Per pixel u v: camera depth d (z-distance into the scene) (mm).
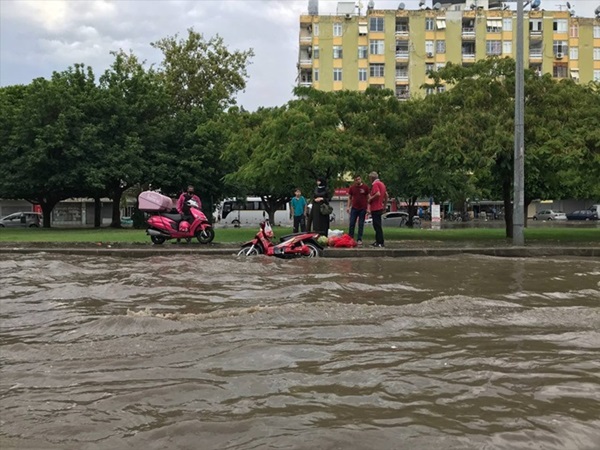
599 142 18625
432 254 14000
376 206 15016
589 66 73875
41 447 3084
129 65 40812
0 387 4031
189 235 17219
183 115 37094
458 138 19344
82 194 41656
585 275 9719
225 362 4559
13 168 35625
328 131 19547
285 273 9914
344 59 74125
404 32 74125
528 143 19625
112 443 3113
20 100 39219
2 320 6297
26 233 26609
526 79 20375
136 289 8227
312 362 4543
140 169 35312
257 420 3346
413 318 6164
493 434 3125
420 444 3010
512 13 73312
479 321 6074
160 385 4020
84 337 5469
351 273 9930
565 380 4062
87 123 34562
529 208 85125
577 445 3002
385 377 4141
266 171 19609
